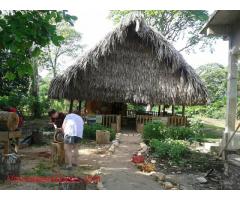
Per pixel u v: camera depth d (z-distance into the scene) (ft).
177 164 34.78
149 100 61.36
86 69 60.13
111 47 61.57
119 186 25.71
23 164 32.48
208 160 36.22
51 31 22.56
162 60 62.59
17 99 72.84
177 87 62.13
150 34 62.18
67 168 30.99
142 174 30.12
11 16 21.93
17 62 24.04
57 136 34.45
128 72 62.28
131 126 70.03
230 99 36.86
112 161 35.53
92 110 70.95
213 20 36.06
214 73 132.16
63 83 60.08
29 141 44.75
